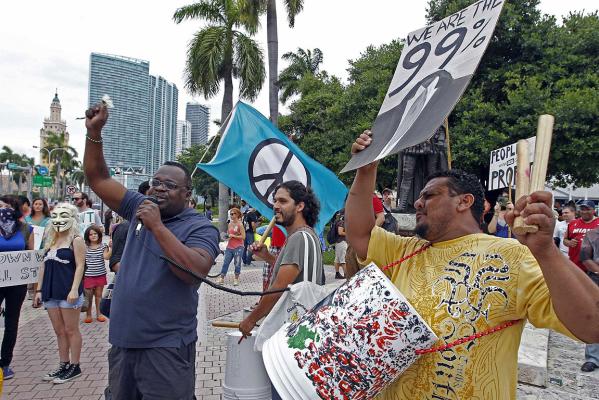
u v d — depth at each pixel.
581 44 14.90
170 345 2.41
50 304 4.80
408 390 1.65
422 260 1.79
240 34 18.70
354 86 20.66
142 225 2.43
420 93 1.88
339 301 1.65
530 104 13.84
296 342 1.66
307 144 22.84
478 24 1.82
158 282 2.42
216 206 67.12
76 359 4.85
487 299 1.57
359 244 2.08
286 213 3.16
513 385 1.61
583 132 13.73
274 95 17.72
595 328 1.29
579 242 6.16
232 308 8.12
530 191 1.30
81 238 4.80
